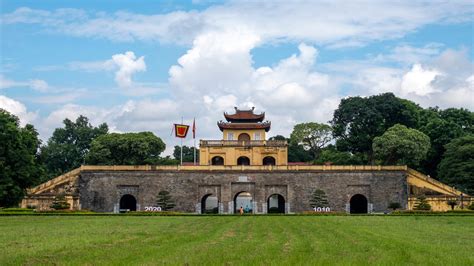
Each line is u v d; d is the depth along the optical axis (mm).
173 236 34250
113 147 116938
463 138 96125
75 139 148625
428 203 85250
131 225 46844
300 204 95062
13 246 27828
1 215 66688
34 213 70375
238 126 117625
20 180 71438
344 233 36562
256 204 95500
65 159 142375
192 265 20484
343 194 94750
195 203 95562
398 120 113438
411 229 40906
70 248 26781
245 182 96062
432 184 94000
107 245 28172
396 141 99500
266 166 96438
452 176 95375
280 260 21844
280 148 112312
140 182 95938
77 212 72375
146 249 26016
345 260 21766
